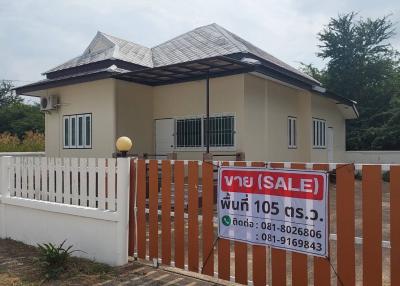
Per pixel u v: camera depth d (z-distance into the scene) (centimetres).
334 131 1997
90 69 1492
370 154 2200
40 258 525
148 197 532
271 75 1283
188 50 1540
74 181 574
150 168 514
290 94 1573
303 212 382
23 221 648
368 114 2684
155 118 1489
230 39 1506
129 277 473
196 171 465
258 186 413
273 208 402
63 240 579
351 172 359
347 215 362
